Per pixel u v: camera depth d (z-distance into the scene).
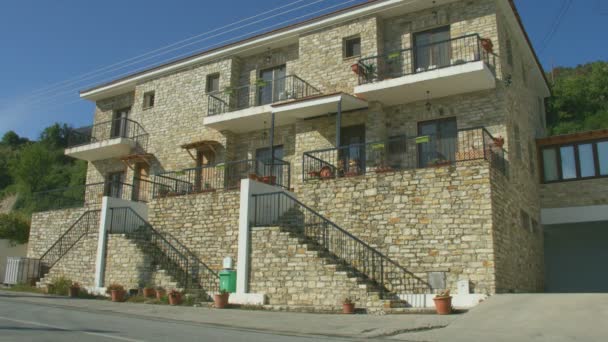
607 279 17.98
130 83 23.02
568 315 8.98
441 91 15.39
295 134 18.27
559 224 17.59
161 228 17.00
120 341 6.65
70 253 17.42
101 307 12.27
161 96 22.14
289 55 19.38
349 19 17.59
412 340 7.75
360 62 16.38
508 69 16.06
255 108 17.84
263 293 13.28
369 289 12.16
